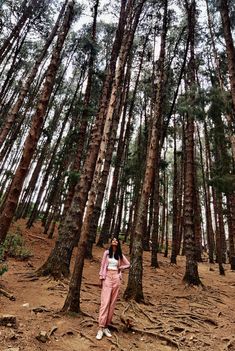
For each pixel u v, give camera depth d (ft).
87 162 30.25
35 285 25.08
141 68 70.28
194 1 50.16
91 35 45.68
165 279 38.29
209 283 41.11
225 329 22.53
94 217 43.96
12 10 55.72
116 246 19.76
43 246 47.24
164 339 18.22
